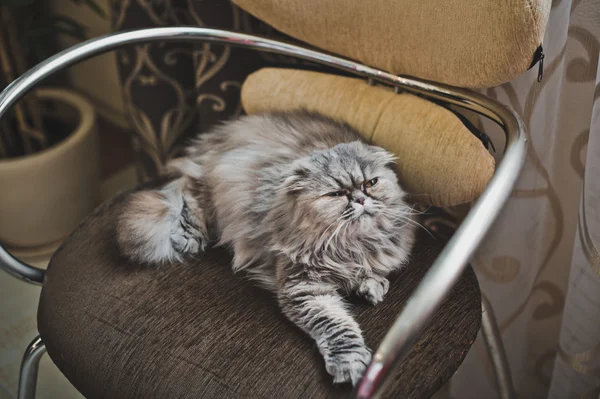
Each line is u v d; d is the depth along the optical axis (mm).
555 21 887
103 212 1004
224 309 818
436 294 607
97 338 799
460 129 894
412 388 724
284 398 709
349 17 955
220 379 734
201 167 978
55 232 1650
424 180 919
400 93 979
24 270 942
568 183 1101
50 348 827
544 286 1224
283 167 880
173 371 750
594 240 922
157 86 1422
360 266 840
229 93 1311
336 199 832
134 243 887
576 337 1022
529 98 963
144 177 1628
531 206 1052
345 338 737
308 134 941
